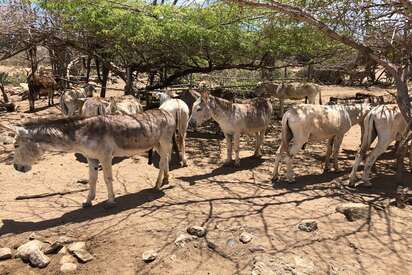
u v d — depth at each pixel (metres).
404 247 4.90
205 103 8.03
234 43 10.27
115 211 6.04
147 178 7.67
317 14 6.52
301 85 14.72
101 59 12.50
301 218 5.71
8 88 21.30
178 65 12.84
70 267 4.57
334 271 4.38
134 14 9.83
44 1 9.86
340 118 7.39
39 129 5.72
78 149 5.93
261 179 7.60
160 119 6.68
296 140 7.10
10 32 11.29
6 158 8.82
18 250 4.88
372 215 5.77
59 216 5.89
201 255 4.74
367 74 8.71
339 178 7.49
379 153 6.92
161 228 5.41
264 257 4.56
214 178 7.68
